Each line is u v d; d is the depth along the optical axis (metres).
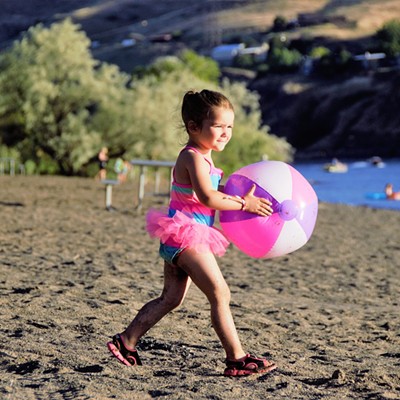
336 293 10.49
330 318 8.42
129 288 9.30
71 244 13.84
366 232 20.59
